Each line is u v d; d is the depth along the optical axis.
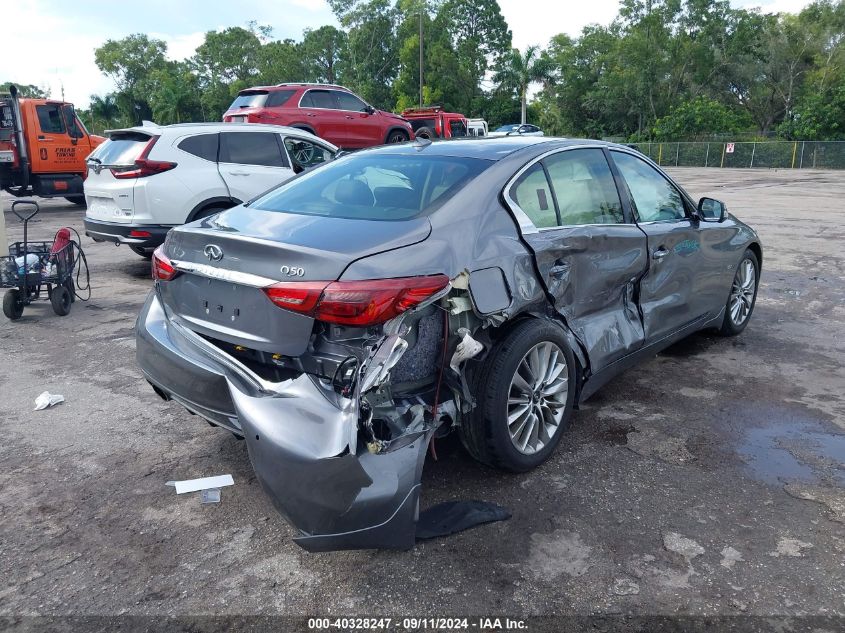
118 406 4.43
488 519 3.07
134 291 7.78
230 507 3.25
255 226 3.22
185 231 3.27
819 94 47.00
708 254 5.02
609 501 3.25
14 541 2.98
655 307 4.46
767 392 4.62
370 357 2.63
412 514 2.63
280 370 2.96
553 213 3.66
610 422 4.15
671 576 2.72
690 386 4.73
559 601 2.58
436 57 63.16
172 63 97.31
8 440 3.93
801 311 6.74
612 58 59.62
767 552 2.87
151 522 3.12
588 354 3.79
